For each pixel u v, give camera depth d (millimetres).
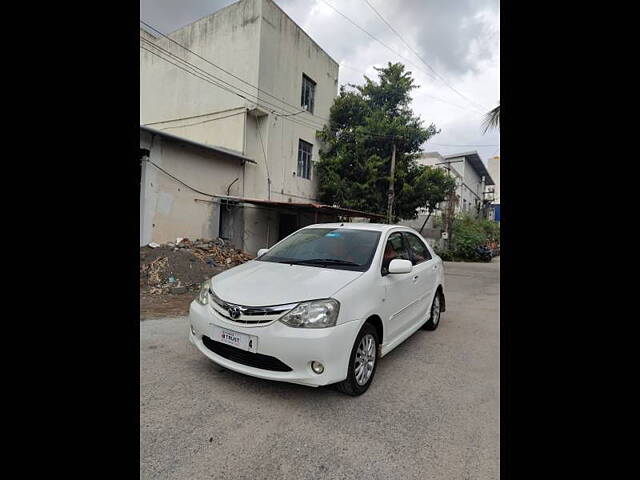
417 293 4141
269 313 2623
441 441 2305
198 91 13961
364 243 3662
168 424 2350
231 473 1912
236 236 12195
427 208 17469
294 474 1930
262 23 12508
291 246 4012
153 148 9469
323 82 16094
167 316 5289
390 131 15078
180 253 9086
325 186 15211
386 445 2234
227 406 2604
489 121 7012
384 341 3273
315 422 2457
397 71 16031
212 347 2969
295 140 14500
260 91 12531
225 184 11789
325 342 2541
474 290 9758
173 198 10047
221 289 3014
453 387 3156
